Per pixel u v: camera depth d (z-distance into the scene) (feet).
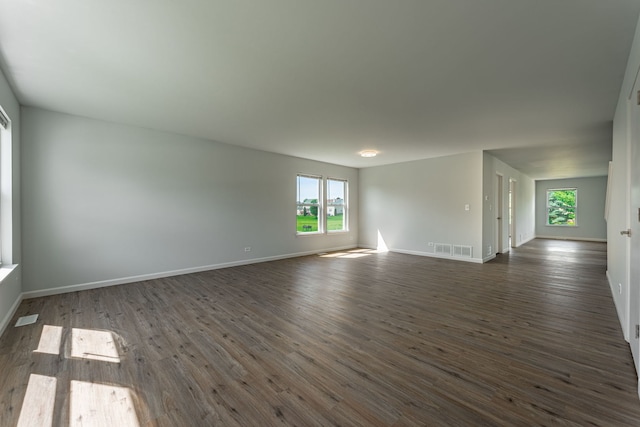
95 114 12.72
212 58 8.02
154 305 11.28
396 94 10.32
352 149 19.42
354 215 27.58
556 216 35.73
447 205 21.61
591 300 11.80
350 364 7.03
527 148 18.79
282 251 21.52
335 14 6.19
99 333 8.77
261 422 5.12
